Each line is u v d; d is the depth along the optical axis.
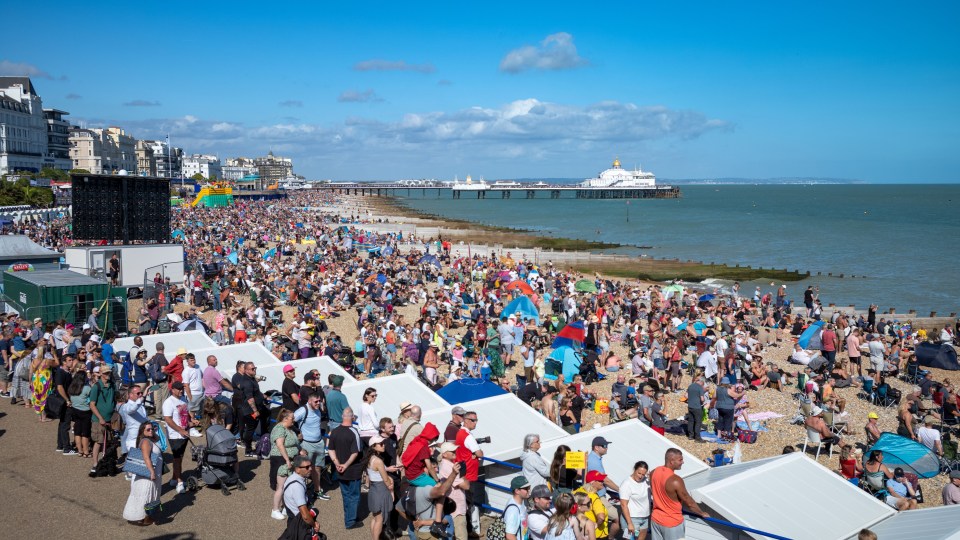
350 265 46.47
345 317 33.78
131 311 30.41
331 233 76.56
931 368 26.98
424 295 39.34
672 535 9.02
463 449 10.41
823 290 51.19
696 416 18.14
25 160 149.50
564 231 103.75
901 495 13.64
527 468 10.08
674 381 22.97
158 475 10.49
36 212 77.50
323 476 12.26
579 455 9.74
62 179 118.56
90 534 10.09
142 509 10.28
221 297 32.38
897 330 32.25
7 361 17.50
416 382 14.41
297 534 9.50
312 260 50.28
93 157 180.75
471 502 10.52
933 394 19.58
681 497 9.02
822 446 17.53
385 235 80.44
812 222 126.25
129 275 34.78
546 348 28.33
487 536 9.39
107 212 36.00
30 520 10.44
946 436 17.30
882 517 9.41
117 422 12.95
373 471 9.80
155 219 37.06
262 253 55.97
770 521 8.98
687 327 28.77
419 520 9.63
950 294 49.44
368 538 10.28
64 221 70.94
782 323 34.28
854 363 24.73
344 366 21.84
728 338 26.12
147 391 15.06
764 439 18.58
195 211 102.81
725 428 18.25
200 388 14.30
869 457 14.07
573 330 22.55
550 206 196.62
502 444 11.59
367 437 11.46
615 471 10.68
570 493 8.73
